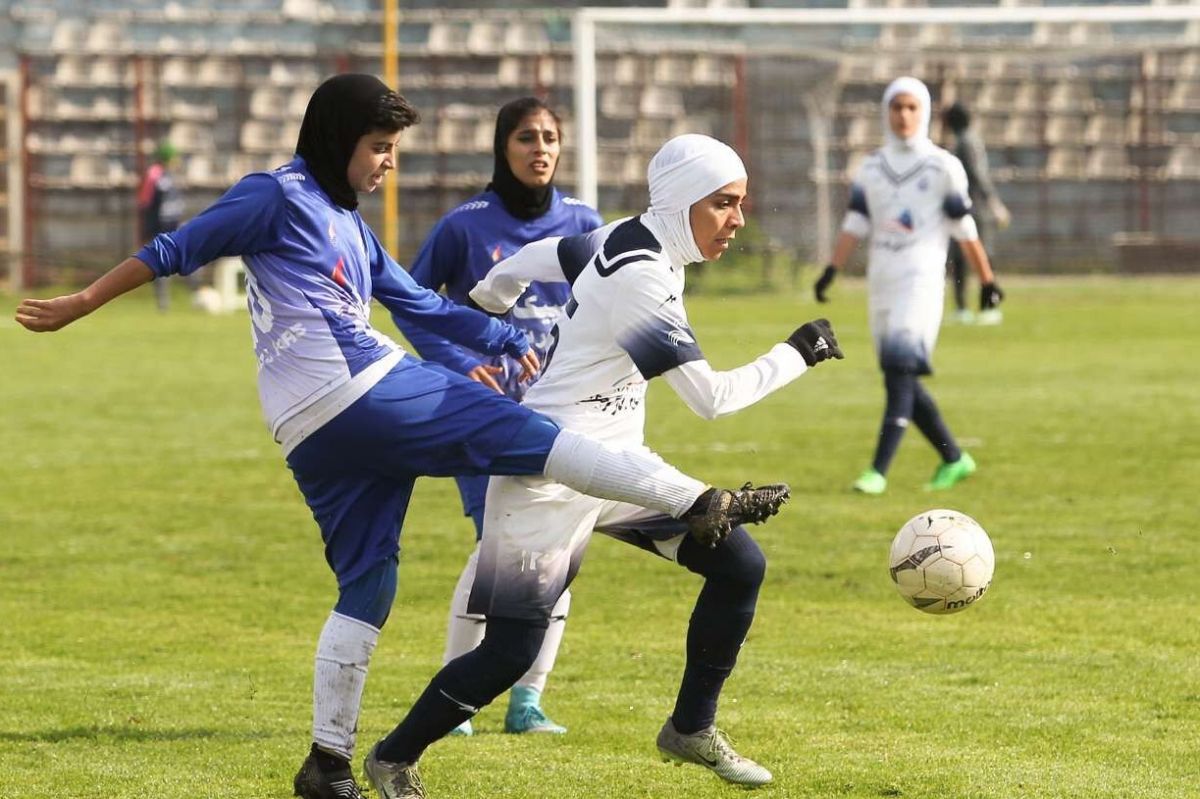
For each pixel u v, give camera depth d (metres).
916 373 33.28
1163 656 20.53
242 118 112.38
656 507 14.36
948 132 109.81
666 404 49.69
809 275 100.12
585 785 15.73
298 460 14.83
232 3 115.00
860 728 17.56
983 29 111.94
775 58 102.94
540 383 15.41
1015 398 48.94
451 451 14.54
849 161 105.00
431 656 21.28
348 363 14.52
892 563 16.45
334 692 14.74
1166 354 61.66
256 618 23.47
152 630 22.72
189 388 53.97
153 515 31.84
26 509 32.50
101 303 14.43
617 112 108.06
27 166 109.12
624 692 19.36
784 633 22.03
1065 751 16.62
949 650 21.00
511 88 112.50
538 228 20.30
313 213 14.61
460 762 16.55
